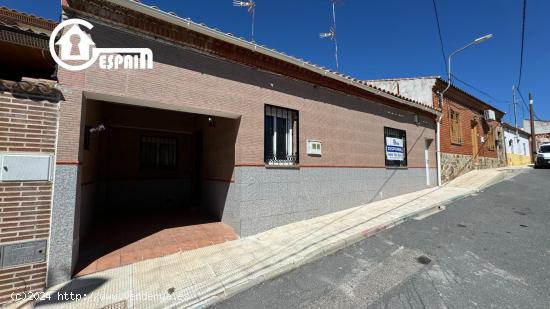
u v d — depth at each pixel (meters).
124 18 4.42
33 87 3.55
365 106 8.75
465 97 14.87
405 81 12.98
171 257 4.59
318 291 3.58
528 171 15.22
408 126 10.53
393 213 7.19
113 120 7.61
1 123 3.37
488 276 3.79
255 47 5.76
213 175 7.14
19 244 3.41
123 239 5.31
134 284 3.69
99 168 6.91
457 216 7.00
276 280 3.92
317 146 7.16
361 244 5.23
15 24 4.21
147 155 8.31
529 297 3.24
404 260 4.42
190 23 4.86
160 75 4.74
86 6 4.11
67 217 3.77
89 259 4.38
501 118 20.72
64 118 3.81
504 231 5.68
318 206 7.14
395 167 9.77
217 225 6.31
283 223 6.37
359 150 8.41
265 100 6.20
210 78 5.35
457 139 14.04
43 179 3.60
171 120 8.54
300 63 6.61
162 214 7.44
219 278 3.86
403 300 3.27
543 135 29.42
